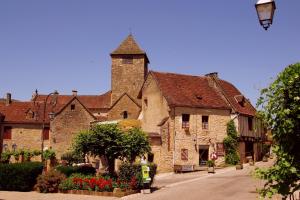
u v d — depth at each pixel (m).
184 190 18.17
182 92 32.47
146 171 18.28
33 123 41.47
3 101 46.34
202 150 31.28
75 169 20.66
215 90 35.06
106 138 19.45
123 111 41.53
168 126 30.08
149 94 33.12
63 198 16.67
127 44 51.25
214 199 15.16
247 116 34.62
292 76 4.73
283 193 4.93
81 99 51.22
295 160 4.87
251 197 15.09
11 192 18.66
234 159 31.98
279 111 4.82
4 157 35.47
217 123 32.25
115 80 50.44
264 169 5.17
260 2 6.04
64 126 39.53
